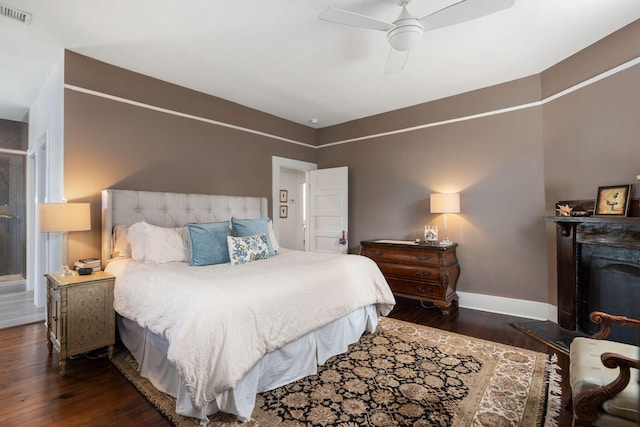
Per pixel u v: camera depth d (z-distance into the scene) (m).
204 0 2.05
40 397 1.80
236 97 3.81
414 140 4.11
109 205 2.74
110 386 1.92
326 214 4.87
